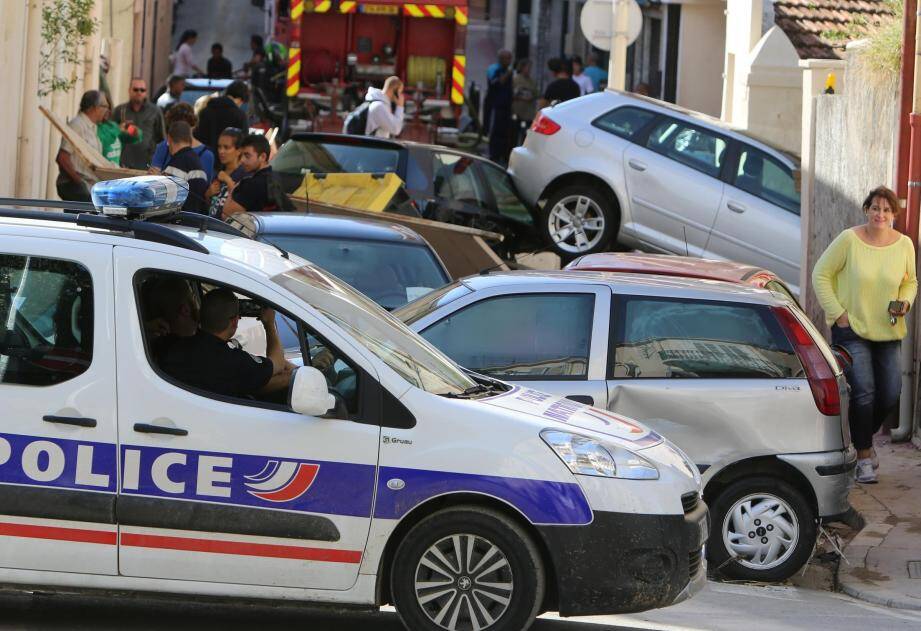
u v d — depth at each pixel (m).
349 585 14.17
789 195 38.03
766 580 19.25
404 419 14.19
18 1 34.94
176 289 14.52
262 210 27.98
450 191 37.94
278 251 15.80
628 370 19.08
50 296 14.20
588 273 20.27
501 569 14.19
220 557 14.05
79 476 13.95
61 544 13.98
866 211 24.09
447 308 19.45
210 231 15.75
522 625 14.18
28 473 13.95
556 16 101.31
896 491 23.86
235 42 105.44
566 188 39.19
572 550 14.19
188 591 14.09
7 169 35.25
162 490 13.98
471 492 14.09
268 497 14.04
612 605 14.35
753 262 38.03
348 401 14.41
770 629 16.66
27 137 37.84
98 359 14.05
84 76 50.16
